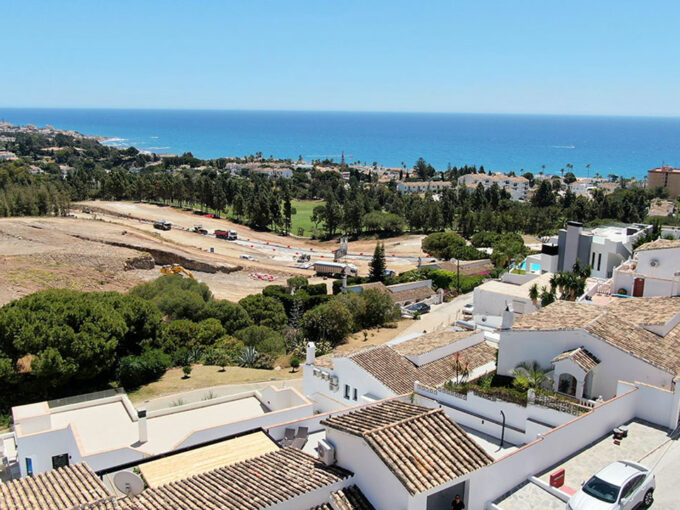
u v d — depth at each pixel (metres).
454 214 167.12
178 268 94.19
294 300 70.00
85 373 42.34
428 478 14.59
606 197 150.62
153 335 51.38
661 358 23.52
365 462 15.59
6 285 71.75
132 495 18.44
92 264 91.12
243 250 130.50
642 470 16.42
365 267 116.25
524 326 26.05
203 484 16.56
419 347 32.47
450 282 84.25
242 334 57.75
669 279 37.56
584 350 23.78
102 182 195.75
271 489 15.49
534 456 17.50
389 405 18.55
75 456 25.77
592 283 44.75
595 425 19.72
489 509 16.03
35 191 145.75
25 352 40.38
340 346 58.19
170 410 31.39
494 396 21.89
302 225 185.25
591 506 15.24
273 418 26.70
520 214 154.12
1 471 28.50
